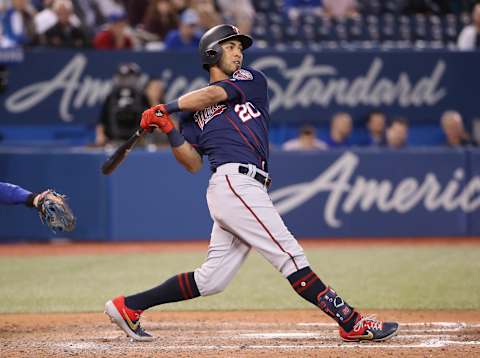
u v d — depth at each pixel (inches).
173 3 2047.2
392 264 1333.7
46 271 1284.4
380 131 1825.8
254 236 709.3
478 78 1932.8
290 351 706.2
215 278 735.7
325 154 1668.3
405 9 2228.1
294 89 1887.3
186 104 707.4
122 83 1675.7
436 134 1937.7
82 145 1854.1
